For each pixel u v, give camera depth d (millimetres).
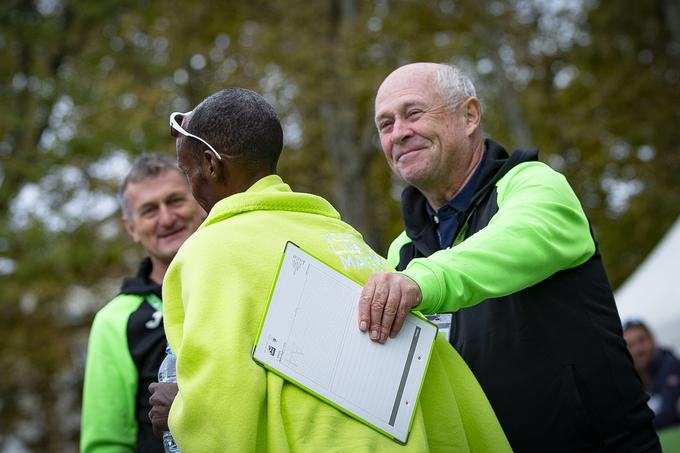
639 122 15844
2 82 14773
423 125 2936
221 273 2131
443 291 2230
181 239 3730
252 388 2008
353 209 13422
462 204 2951
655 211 15461
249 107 2404
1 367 14094
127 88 13430
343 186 13414
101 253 13328
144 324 3488
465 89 3021
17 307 14219
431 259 2279
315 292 2145
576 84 16125
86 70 14562
